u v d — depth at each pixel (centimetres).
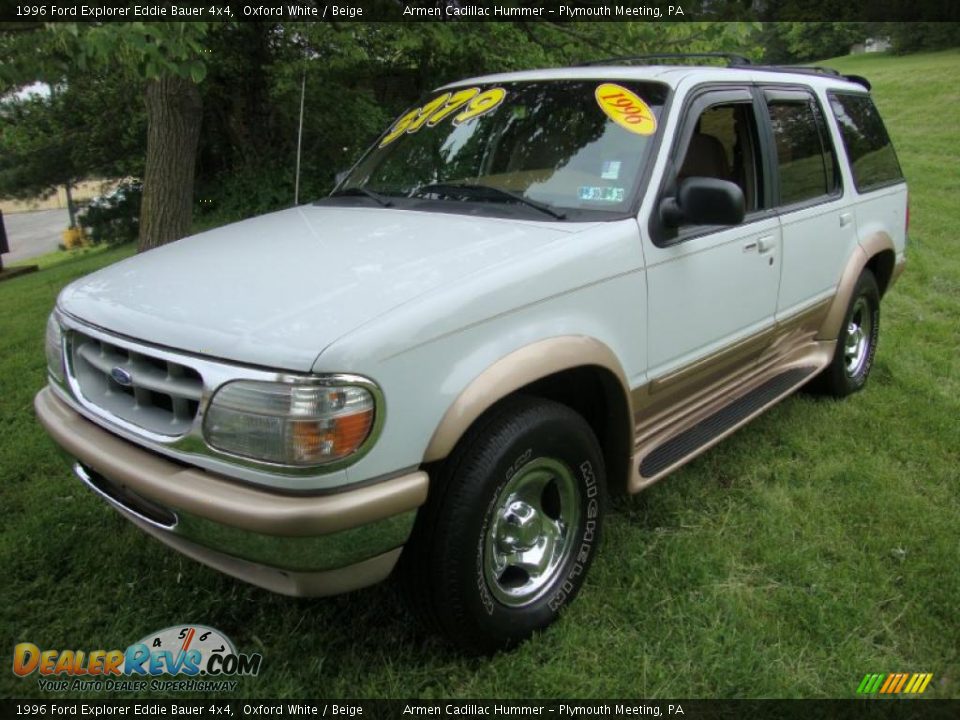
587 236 276
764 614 284
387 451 217
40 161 1788
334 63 1041
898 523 340
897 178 509
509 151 336
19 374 546
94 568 312
